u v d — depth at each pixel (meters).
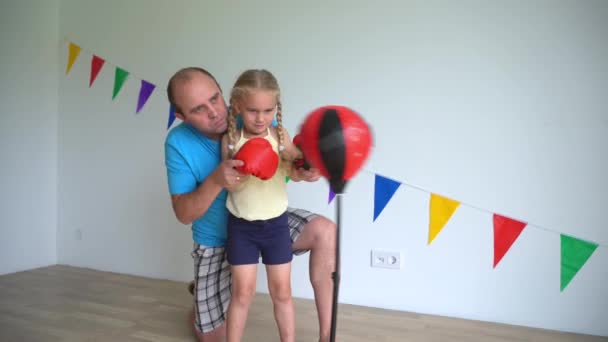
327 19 2.38
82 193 3.13
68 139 3.17
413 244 2.26
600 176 1.96
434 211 2.18
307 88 2.43
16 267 2.99
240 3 2.59
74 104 3.14
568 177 2.00
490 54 2.10
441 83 2.18
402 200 2.27
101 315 2.13
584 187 1.98
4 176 2.91
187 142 1.58
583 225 1.99
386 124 2.28
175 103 1.49
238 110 1.40
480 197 2.13
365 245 2.35
